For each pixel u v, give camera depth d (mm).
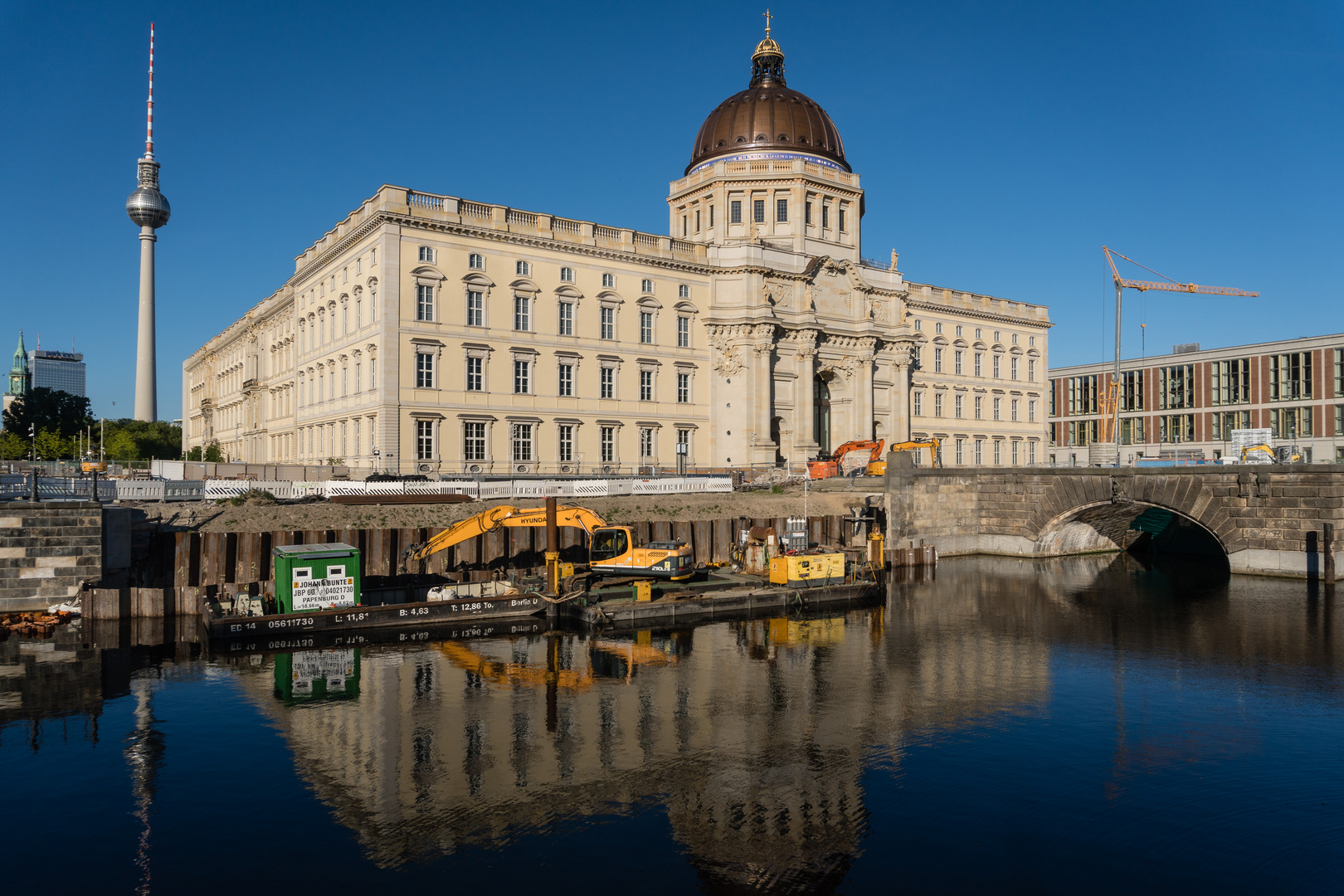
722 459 79062
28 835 16875
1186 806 18484
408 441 62250
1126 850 16406
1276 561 51281
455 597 38469
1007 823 17594
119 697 26047
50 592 35281
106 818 17609
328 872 15383
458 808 18125
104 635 34219
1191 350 116438
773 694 26953
